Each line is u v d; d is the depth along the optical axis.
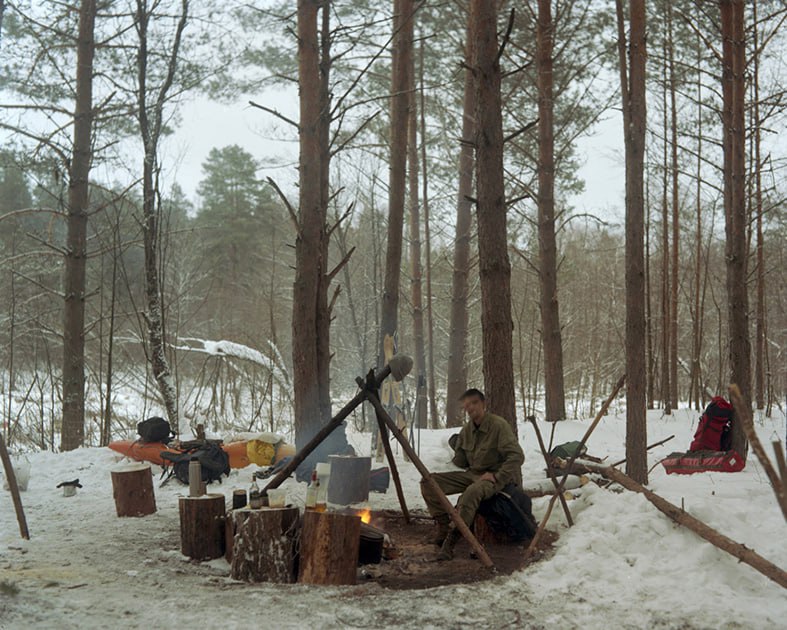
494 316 7.41
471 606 4.83
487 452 6.59
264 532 5.50
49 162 15.01
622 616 4.62
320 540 5.43
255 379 17.48
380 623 4.52
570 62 17.19
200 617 4.52
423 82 19.02
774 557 5.55
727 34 11.29
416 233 19.41
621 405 21.39
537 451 11.95
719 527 6.01
